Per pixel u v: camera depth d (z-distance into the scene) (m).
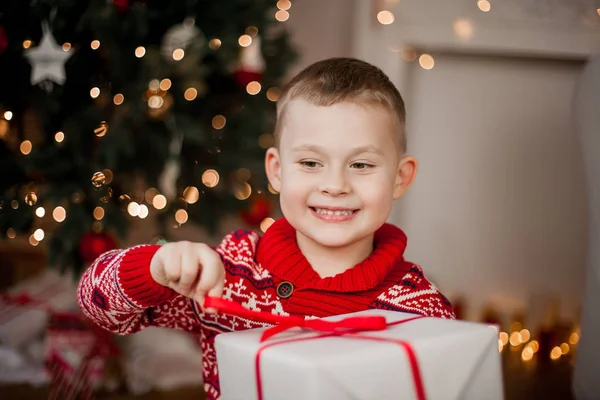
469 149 2.78
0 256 2.61
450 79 2.77
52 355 1.81
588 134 1.58
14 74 1.78
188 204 2.04
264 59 2.20
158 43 1.95
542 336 2.40
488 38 2.65
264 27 2.12
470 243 2.80
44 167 1.79
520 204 2.76
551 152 2.73
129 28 1.78
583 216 2.73
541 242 2.76
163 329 2.28
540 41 2.62
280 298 0.84
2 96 1.80
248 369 0.55
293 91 0.84
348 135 0.79
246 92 2.10
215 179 2.01
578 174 2.72
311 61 3.04
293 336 0.59
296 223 0.83
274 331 0.59
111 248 1.78
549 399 1.94
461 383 0.57
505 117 2.75
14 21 1.75
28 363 2.01
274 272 0.86
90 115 1.80
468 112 2.77
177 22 1.95
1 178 1.82
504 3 2.63
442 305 0.90
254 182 2.12
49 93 1.77
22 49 1.75
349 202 0.80
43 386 1.90
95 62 1.82
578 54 2.60
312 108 0.80
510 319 2.51
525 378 2.13
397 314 0.68
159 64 1.85
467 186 2.79
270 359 0.53
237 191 2.11
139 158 1.92
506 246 2.78
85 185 1.81
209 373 0.87
